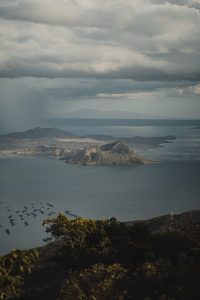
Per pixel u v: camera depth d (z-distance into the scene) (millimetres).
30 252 15719
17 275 15578
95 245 31797
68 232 32781
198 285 19719
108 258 29688
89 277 23188
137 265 27328
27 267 15500
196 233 37688
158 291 19734
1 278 15164
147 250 29328
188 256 26000
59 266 32312
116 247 30656
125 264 27688
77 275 26172
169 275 21156
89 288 21719
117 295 20094
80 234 32562
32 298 27906
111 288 20891
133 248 29656
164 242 30984
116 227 33156
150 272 21625
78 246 32219
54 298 27016
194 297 18984
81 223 33375
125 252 29625
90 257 30906
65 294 22016
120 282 21469
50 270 37219
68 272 31141
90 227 33094
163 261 25312
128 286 20906
